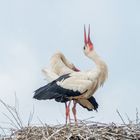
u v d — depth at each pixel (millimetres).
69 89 14383
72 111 14555
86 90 14398
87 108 14867
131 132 12195
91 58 14445
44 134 12070
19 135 12461
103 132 12055
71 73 14742
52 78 14984
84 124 12352
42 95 14461
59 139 11945
